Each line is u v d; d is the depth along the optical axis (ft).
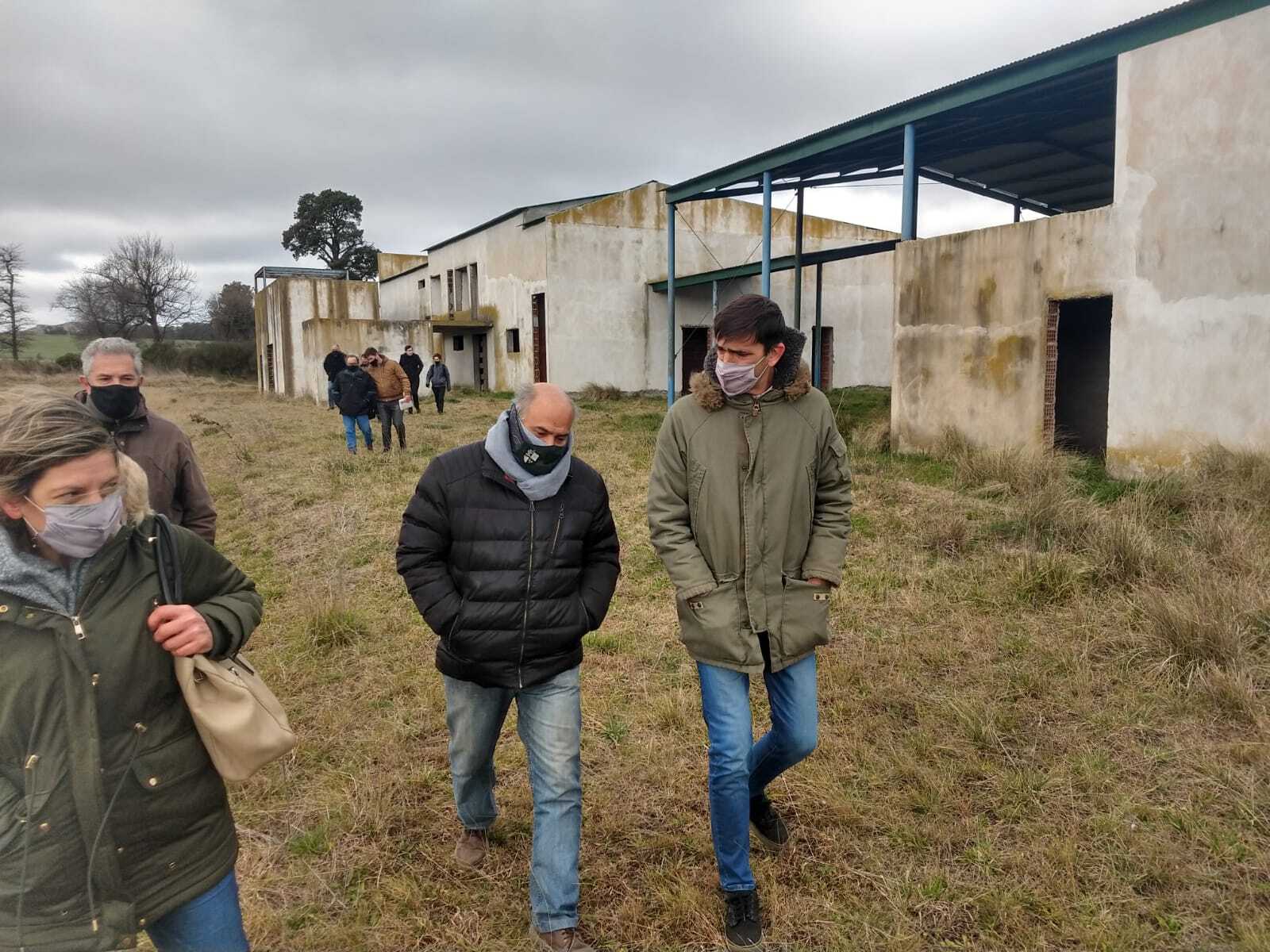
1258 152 22.86
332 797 10.55
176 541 5.41
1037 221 29.07
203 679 5.37
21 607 4.77
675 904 8.39
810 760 11.05
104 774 4.97
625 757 11.42
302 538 24.72
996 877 8.66
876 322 82.69
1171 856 8.71
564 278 73.36
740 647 7.82
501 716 8.52
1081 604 15.55
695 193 53.78
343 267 209.56
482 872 9.11
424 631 16.62
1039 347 29.19
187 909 5.50
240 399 99.40
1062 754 10.91
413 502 8.07
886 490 25.93
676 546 8.02
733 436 7.97
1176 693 12.21
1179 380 25.16
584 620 8.04
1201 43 24.02
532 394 7.70
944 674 13.48
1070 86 35.09
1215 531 18.02
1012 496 24.17
